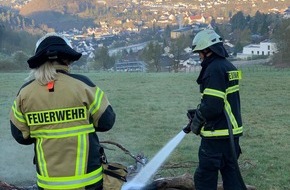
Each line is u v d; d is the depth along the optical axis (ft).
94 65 171.73
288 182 19.72
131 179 16.46
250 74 92.12
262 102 49.29
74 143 9.53
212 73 13.16
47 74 9.57
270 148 26.84
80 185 9.56
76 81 9.71
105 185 10.13
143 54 164.35
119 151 25.49
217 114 13.26
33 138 10.00
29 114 9.64
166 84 71.67
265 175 20.71
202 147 13.99
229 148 13.83
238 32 315.17
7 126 34.63
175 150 26.05
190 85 69.51
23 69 137.28
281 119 38.29
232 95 13.66
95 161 9.84
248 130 33.04
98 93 9.86
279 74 90.68
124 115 40.27
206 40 13.38
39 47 9.69
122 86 69.36
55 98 9.53
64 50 9.65
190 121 14.61
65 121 9.53
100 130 10.07
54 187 9.52
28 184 18.90
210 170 13.89
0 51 189.67
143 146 27.53
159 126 34.81
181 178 15.62
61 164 9.53
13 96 55.11
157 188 15.52
